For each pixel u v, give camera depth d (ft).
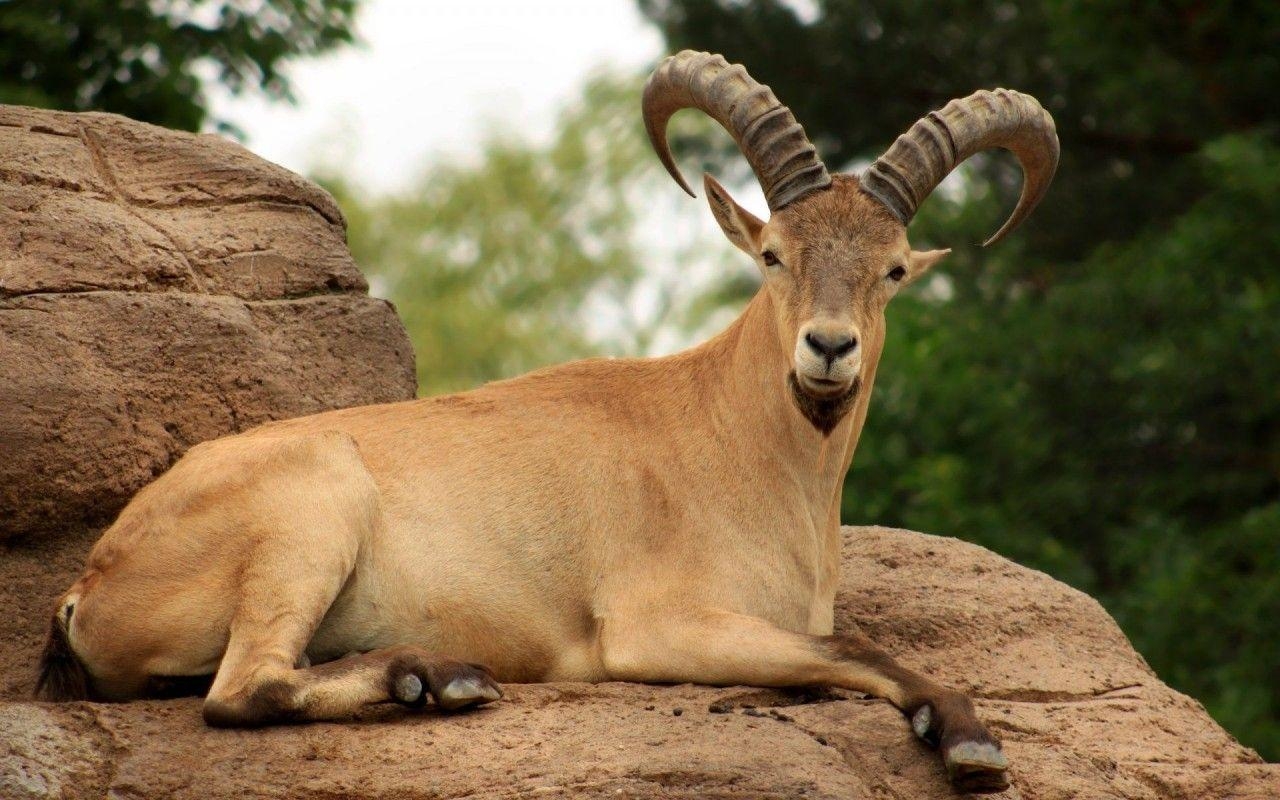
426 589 35.01
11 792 28.14
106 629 32.78
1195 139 101.60
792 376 34.63
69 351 37.78
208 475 33.68
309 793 28.78
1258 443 96.07
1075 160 105.81
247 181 43.91
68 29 67.31
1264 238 87.56
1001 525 92.43
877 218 35.29
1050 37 100.07
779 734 30.99
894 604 41.32
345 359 43.37
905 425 98.63
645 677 34.68
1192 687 85.40
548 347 155.02
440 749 30.19
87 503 37.45
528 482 36.06
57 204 39.73
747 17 108.78
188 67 70.64
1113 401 94.73
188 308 40.27
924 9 104.88
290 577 32.71
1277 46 96.58
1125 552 89.56
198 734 30.42
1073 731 36.42
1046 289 102.83
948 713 31.09
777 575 35.83
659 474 36.42
